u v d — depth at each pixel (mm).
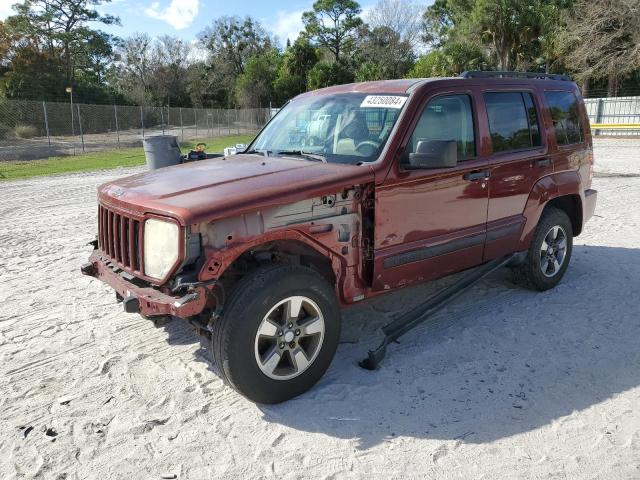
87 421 3420
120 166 20047
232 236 3268
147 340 4543
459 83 4496
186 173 4051
